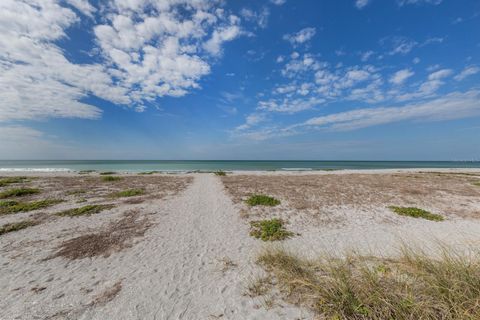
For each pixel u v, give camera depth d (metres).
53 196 11.58
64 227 6.91
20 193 11.77
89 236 6.20
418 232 6.58
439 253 5.17
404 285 3.18
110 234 6.36
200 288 3.77
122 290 3.72
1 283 3.91
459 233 6.48
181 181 18.56
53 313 3.16
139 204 9.98
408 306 2.72
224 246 5.57
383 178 20.88
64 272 4.31
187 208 9.34
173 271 4.35
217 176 23.34
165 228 6.89
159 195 12.12
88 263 4.68
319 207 9.52
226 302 3.39
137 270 4.39
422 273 3.31
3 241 5.81
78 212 8.42
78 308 3.27
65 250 5.30
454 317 2.59
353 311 2.87
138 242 5.81
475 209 9.12
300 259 4.62
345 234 6.45
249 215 8.34
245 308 3.24
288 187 15.13
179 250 5.33
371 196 11.82
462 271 3.19
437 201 10.56
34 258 4.90
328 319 2.87
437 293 2.88
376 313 2.76
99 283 3.93
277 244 5.68
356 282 3.29
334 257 4.81
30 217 7.88
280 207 9.51
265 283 3.83
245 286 3.79
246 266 4.52
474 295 2.77
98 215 8.21
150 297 3.54
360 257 4.44
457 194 12.24
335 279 3.35
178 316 3.12
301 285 3.60
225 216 8.21
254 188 14.69
